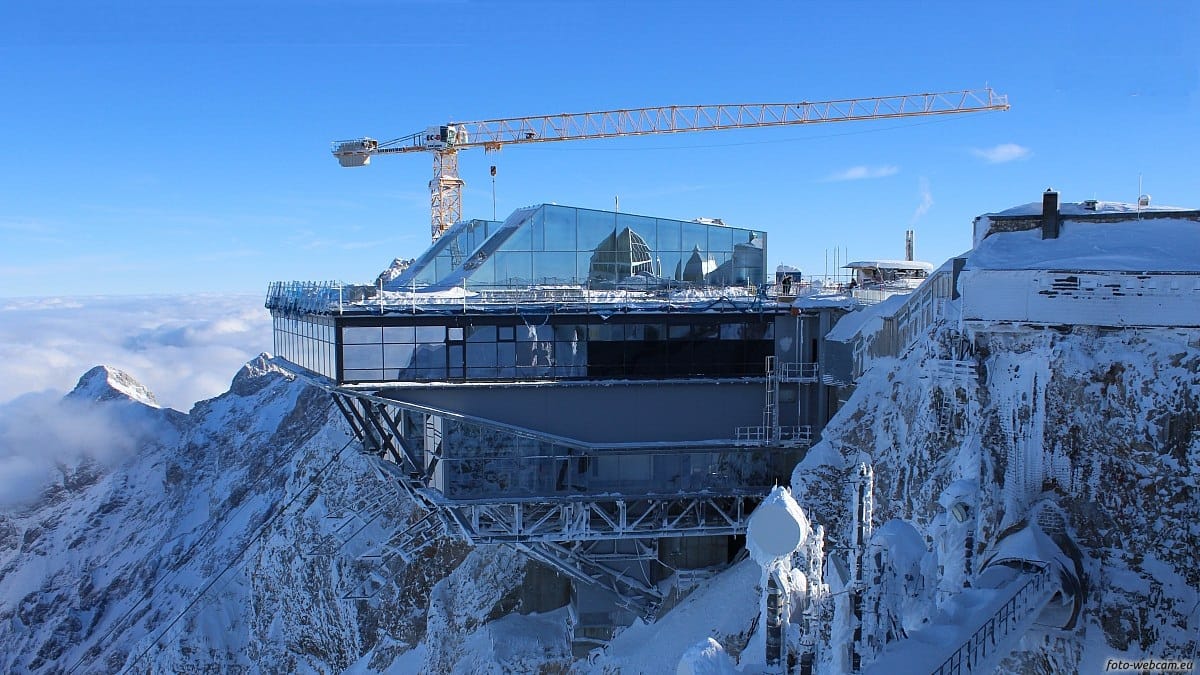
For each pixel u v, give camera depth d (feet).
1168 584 76.64
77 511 581.94
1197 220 87.92
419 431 137.59
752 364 137.28
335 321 122.01
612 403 131.75
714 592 135.54
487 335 127.03
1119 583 78.89
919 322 111.86
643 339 132.67
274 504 400.26
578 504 131.75
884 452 114.01
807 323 138.62
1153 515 78.38
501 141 458.91
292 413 495.00
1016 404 88.43
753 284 152.05
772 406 136.26
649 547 146.30
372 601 232.32
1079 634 80.07
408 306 123.75
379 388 123.54
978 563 86.22
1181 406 77.51
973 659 59.67
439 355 125.49
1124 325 82.07
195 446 568.82
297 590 258.98
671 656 125.59
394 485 166.91
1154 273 80.53
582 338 130.72
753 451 136.26
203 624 301.43
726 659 50.01
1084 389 83.15
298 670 252.62
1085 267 85.97
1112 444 81.20
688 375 134.51
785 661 51.70
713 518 139.23
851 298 145.28
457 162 467.93
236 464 499.51
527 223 141.90
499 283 140.97
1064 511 83.25
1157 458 78.54
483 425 126.62
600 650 145.18
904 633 60.49
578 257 143.64
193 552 429.79
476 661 159.53
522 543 134.82
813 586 53.78
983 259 96.17
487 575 176.14
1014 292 89.30
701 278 149.79
